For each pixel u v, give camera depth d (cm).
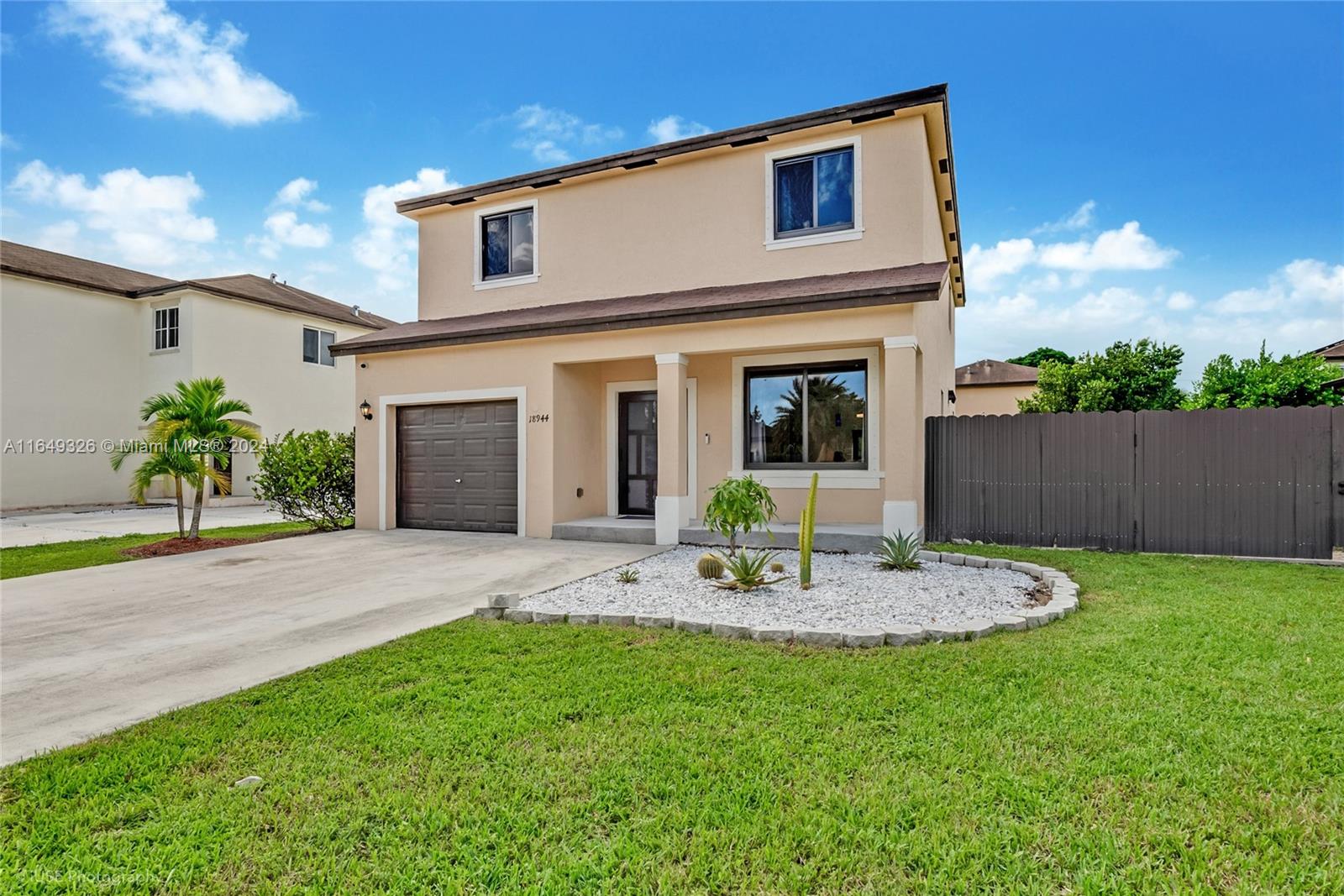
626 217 1261
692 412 1187
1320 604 605
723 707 391
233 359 2225
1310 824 266
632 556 965
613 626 580
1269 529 866
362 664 480
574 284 1300
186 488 2214
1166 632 517
